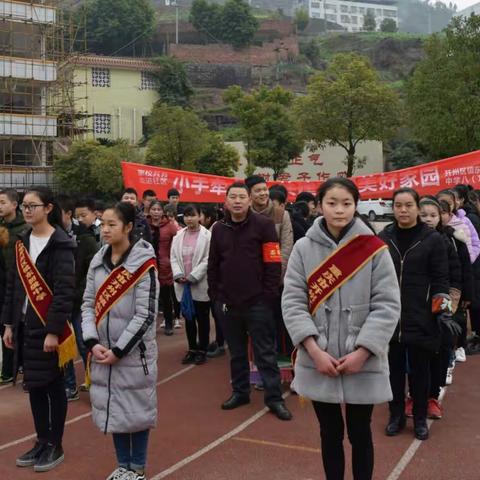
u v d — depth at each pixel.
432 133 23.78
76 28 33.38
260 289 5.19
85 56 39.41
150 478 4.02
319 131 27.00
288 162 31.16
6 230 5.90
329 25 87.69
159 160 28.92
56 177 28.25
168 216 8.37
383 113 26.31
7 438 4.78
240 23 56.41
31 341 4.13
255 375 5.93
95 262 3.86
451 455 4.32
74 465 4.25
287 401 5.55
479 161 9.40
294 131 30.12
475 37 23.31
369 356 2.97
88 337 3.70
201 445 4.56
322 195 3.11
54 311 4.05
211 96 49.94
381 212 21.08
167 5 73.25
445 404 5.46
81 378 6.43
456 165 9.57
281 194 5.84
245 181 5.81
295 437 4.68
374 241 3.05
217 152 29.23
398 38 67.25
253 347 5.28
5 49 27.41
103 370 3.69
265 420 5.07
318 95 26.59
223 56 54.88
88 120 39.91
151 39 54.62
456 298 5.19
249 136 30.70
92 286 3.86
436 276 4.52
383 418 5.08
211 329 8.85
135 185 10.04
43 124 27.64
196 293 6.80
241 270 5.20
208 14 57.00
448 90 23.16
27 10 27.34
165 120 28.98
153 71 41.94
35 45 28.16
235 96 33.69
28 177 27.64
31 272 4.14
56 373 4.14
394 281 3.04
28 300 4.15
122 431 3.63
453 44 23.58
